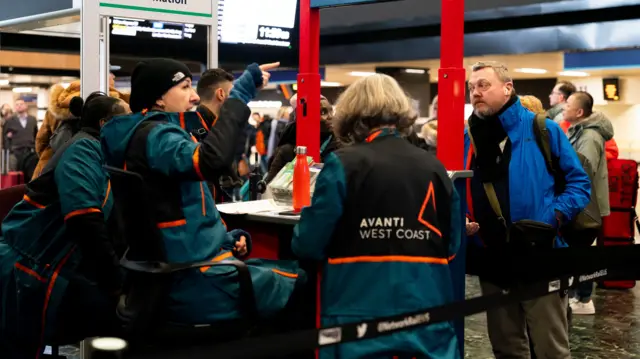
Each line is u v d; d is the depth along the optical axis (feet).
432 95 57.62
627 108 48.67
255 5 20.31
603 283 22.39
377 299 7.81
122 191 8.55
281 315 9.69
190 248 8.51
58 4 14.65
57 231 11.17
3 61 32.50
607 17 34.19
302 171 10.33
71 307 11.26
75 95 15.08
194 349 7.45
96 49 13.85
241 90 8.73
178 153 8.17
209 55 15.80
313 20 12.09
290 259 10.57
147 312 8.36
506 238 10.87
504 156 10.93
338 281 7.96
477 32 38.17
